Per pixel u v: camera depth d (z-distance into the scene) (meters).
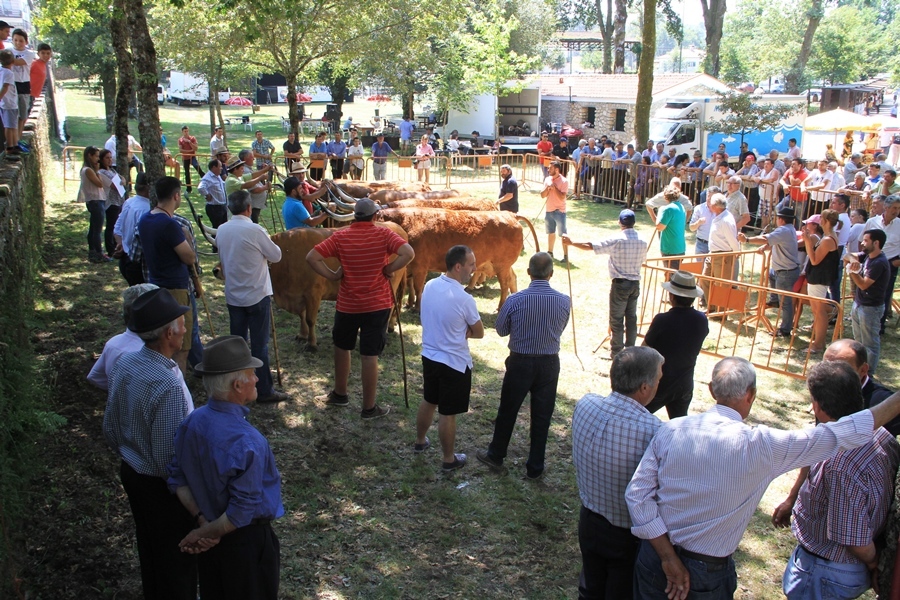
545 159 23.47
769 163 17.28
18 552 4.46
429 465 6.21
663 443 3.40
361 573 4.84
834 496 3.39
